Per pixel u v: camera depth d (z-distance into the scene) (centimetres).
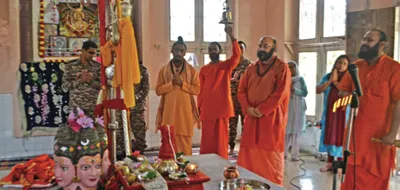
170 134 195
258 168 341
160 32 583
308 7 571
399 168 338
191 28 618
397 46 272
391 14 271
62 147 178
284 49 593
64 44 525
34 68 507
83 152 179
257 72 345
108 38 192
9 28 500
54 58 520
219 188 196
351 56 300
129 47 184
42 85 511
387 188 275
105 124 199
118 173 179
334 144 433
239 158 356
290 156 519
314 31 561
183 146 409
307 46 573
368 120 273
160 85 412
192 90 407
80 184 180
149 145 571
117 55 189
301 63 588
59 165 178
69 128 182
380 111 269
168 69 409
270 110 331
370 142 274
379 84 269
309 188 384
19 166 220
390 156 272
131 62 185
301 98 495
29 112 509
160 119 412
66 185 179
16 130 512
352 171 283
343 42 503
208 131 421
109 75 194
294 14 595
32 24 510
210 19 630
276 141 336
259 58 344
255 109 336
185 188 178
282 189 195
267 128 335
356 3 295
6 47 500
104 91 199
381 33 271
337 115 431
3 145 508
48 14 516
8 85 505
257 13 637
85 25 532
